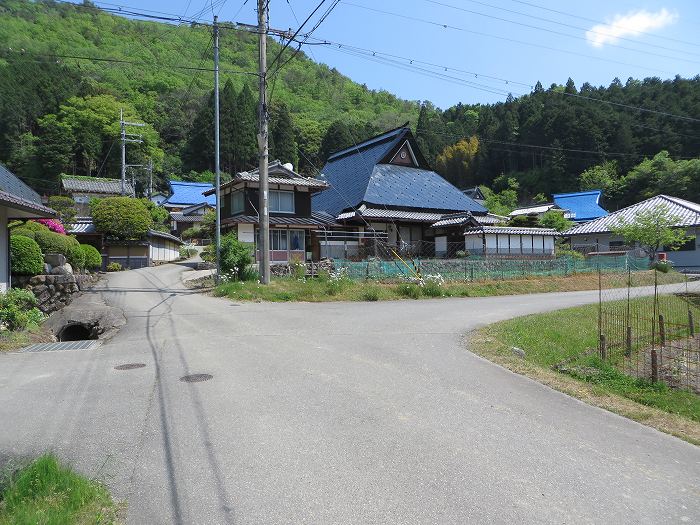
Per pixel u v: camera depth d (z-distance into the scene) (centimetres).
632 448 455
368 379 656
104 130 5200
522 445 449
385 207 3078
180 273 2572
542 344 995
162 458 409
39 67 5291
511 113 6881
